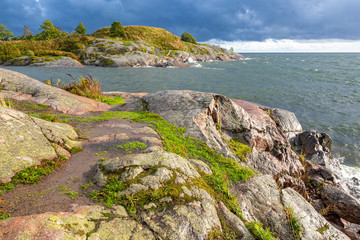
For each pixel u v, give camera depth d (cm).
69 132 775
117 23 7294
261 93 2994
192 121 1009
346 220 1013
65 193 479
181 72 4644
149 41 7544
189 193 511
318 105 2567
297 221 600
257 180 741
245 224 526
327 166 1400
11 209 409
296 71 5453
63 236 327
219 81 3716
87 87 1617
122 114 1131
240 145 1031
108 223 396
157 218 432
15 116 657
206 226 448
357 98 2872
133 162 565
